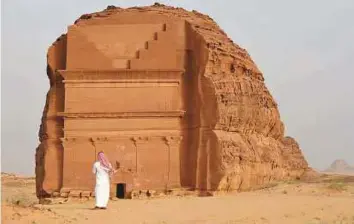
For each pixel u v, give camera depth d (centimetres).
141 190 3419
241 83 3697
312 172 4697
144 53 3534
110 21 3628
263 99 4059
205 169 3394
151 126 3488
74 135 3459
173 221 2219
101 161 2569
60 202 3241
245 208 2625
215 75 3525
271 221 2272
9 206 2072
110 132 3469
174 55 3544
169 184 3456
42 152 3659
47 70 3759
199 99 3475
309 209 2594
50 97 3619
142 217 2305
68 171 3441
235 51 3819
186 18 3806
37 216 2033
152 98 3506
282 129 4541
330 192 3422
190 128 3538
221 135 3406
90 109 3484
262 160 3862
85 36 3553
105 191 2548
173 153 3484
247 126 3753
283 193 3428
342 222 2255
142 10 3719
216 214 2431
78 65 3519
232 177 3394
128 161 3453
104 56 3531
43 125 3691
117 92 3500
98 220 2164
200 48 3538
